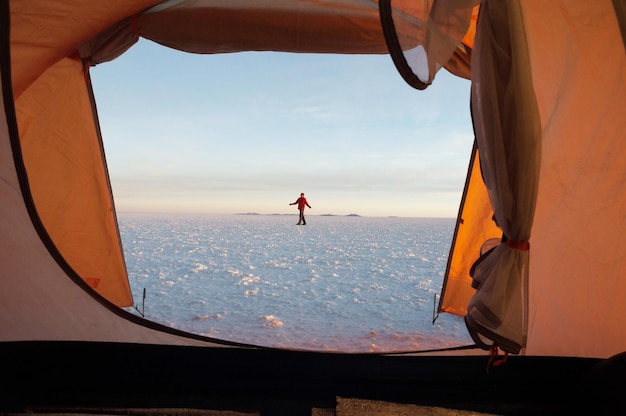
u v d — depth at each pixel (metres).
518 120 1.94
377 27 2.91
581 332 2.34
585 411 2.06
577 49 2.15
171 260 8.09
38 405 2.01
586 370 2.30
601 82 2.15
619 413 1.84
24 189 2.23
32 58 2.43
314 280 6.18
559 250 2.29
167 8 2.92
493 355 2.10
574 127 2.20
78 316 2.40
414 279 6.45
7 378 2.22
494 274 2.02
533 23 2.15
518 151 1.95
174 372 2.31
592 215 2.26
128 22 2.97
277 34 2.94
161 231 17.70
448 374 2.35
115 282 3.99
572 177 2.24
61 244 3.69
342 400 2.12
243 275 6.43
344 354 2.53
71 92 3.53
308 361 2.46
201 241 12.84
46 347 2.34
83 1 2.47
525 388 2.26
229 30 2.93
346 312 4.26
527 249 2.02
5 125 2.18
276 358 2.47
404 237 16.61
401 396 2.17
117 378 2.24
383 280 6.32
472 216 3.95
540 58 2.17
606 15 2.11
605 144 2.19
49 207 3.62
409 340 3.33
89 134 3.71
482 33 2.00
